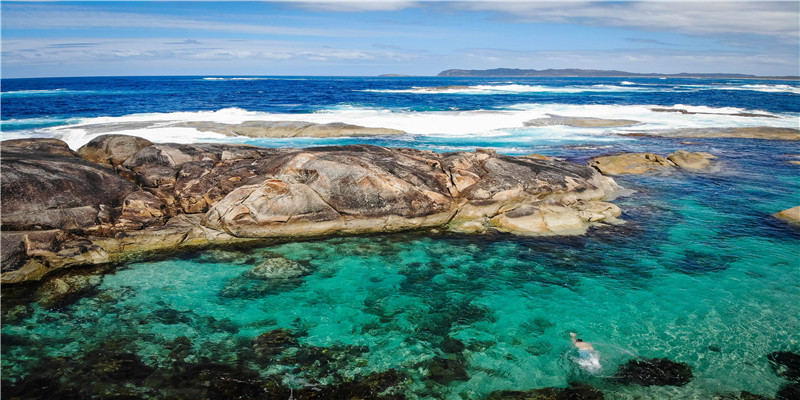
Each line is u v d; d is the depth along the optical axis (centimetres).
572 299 1081
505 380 804
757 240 1404
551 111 4319
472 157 1736
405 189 1484
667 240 1409
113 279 1125
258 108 4397
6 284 1048
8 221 1130
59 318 949
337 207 1434
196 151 1706
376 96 6275
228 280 1150
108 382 758
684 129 3306
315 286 1135
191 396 732
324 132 2892
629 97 6362
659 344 905
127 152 1712
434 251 1341
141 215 1329
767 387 784
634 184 1980
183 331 925
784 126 3497
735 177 2092
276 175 1487
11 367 782
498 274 1209
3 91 7756
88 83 12688
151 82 13662
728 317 995
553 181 1650
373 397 751
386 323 980
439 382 795
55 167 1317
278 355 856
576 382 799
